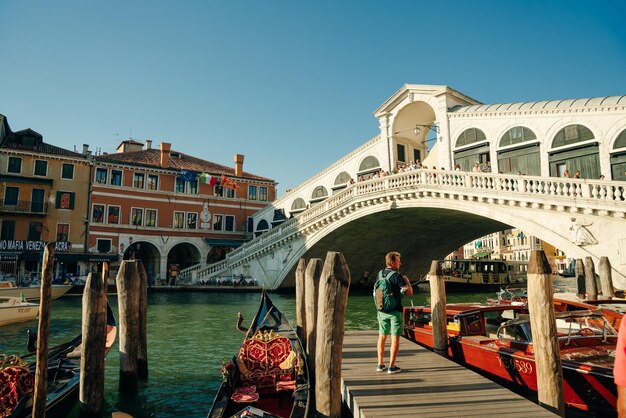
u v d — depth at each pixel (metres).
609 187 13.68
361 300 23.06
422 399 4.87
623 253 13.34
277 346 6.14
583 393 5.43
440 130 22.11
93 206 29.95
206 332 12.65
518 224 15.92
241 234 35.59
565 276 49.91
